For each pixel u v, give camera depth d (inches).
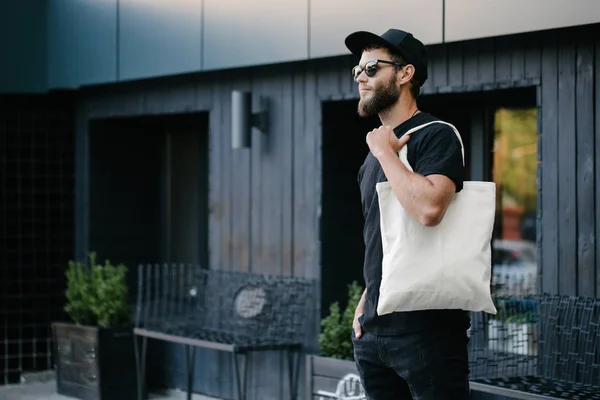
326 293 305.7
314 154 307.1
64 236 399.9
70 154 399.9
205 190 378.0
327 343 281.0
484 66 260.8
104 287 354.6
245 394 288.0
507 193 282.8
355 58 293.7
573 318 232.5
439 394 147.0
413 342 147.2
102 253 391.5
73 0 376.8
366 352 155.6
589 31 237.9
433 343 146.6
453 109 298.2
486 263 145.8
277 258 319.0
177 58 334.3
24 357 395.2
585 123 238.8
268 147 321.7
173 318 346.6
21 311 395.9
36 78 392.2
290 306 309.1
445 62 270.2
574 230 241.0
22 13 390.9
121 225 396.2
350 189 313.3
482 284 144.4
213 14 321.4
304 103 309.9
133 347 353.7
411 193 141.6
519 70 253.0
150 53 344.5
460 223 145.3
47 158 399.2
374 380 157.8
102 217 392.2
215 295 335.0
